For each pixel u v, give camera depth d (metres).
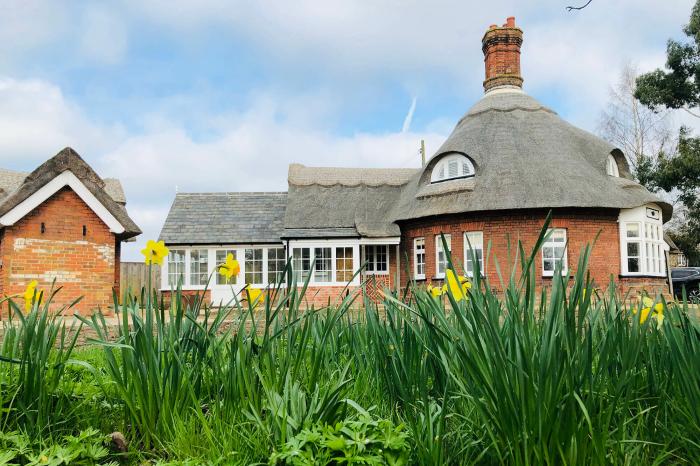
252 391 2.27
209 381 2.71
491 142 19.44
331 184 22.05
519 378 1.78
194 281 19.48
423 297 2.44
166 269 19.31
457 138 20.03
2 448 2.03
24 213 10.28
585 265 1.84
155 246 2.54
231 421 2.30
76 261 10.92
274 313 2.36
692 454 2.08
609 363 2.16
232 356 2.41
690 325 2.21
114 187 20.84
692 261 31.80
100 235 11.25
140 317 2.56
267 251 19.91
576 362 1.84
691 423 2.11
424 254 19.27
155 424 2.39
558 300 1.78
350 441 1.83
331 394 2.07
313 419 2.04
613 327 2.12
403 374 2.48
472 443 1.96
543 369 1.76
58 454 1.98
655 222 18.67
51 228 10.68
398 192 22.12
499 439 1.87
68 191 10.93
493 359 1.83
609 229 17.31
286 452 1.79
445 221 18.11
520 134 19.78
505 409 1.82
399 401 2.57
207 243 19.47
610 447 1.96
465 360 1.85
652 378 2.34
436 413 2.08
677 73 26.94
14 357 2.43
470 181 18.25
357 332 3.09
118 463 2.12
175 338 2.51
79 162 12.26
